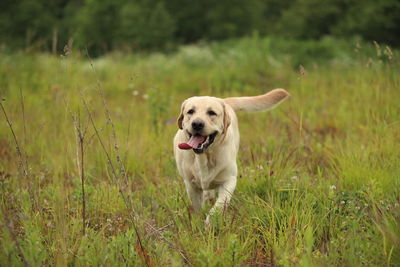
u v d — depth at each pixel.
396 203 4.79
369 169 5.91
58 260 3.96
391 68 8.68
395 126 7.27
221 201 5.25
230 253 4.05
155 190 6.26
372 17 31.61
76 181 6.36
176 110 11.14
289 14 38.53
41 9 42.56
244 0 47.75
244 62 17.72
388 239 4.12
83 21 41.06
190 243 4.44
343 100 9.84
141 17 40.00
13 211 4.84
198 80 16.12
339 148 7.21
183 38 45.47
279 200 5.16
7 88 11.62
